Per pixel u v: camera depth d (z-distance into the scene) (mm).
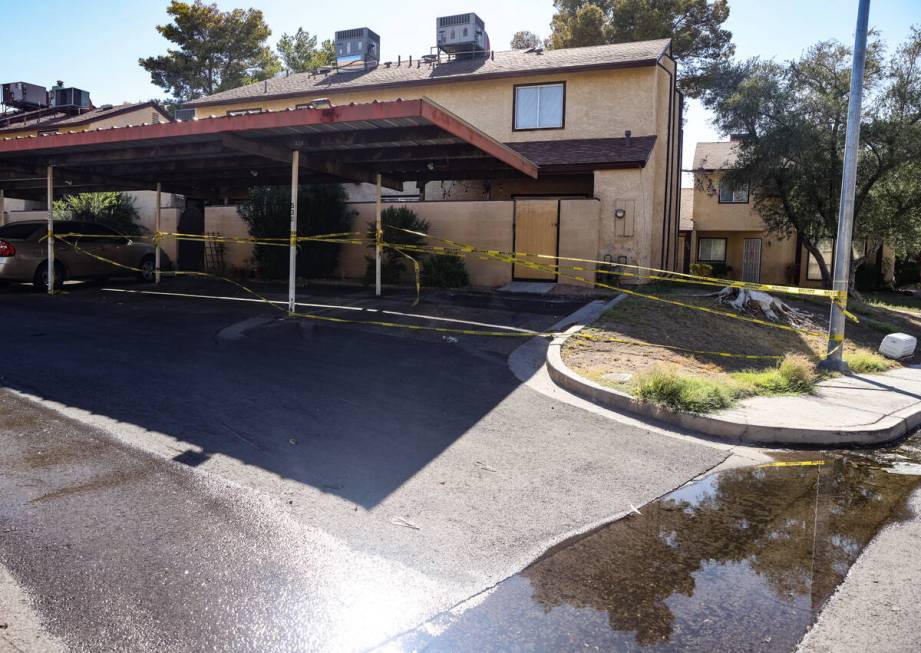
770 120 19359
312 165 12234
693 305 13352
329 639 3045
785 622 3309
